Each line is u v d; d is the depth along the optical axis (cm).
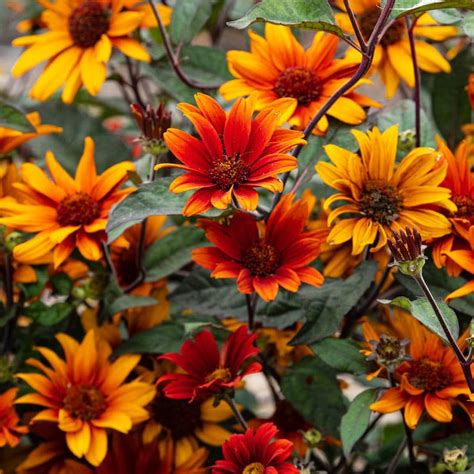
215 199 86
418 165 91
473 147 104
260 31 112
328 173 91
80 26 104
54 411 95
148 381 98
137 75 112
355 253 90
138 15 103
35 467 98
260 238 91
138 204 89
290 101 90
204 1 104
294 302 96
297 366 97
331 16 86
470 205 92
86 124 111
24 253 95
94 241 95
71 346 96
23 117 97
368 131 92
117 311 97
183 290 97
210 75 105
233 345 92
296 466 90
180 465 97
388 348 90
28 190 97
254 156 88
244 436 87
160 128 94
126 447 97
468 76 105
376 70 104
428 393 91
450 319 88
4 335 101
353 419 90
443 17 93
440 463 92
